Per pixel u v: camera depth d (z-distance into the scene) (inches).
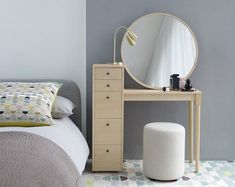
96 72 128.6
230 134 148.5
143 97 131.7
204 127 147.9
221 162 146.9
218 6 143.3
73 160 94.0
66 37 145.4
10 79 144.1
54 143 92.7
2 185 60.2
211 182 123.2
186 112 147.3
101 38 142.3
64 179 72.2
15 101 114.8
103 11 141.3
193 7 142.9
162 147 121.7
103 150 131.7
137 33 141.7
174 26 142.6
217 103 147.0
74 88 143.3
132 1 141.5
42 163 73.6
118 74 129.0
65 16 144.6
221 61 145.3
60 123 120.9
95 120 130.6
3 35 144.5
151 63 142.3
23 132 91.6
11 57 145.4
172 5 142.5
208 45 144.6
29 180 64.3
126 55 141.9
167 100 132.3
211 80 145.9
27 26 144.5
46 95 121.3
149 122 147.3
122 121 130.8
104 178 126.6
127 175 130.0
